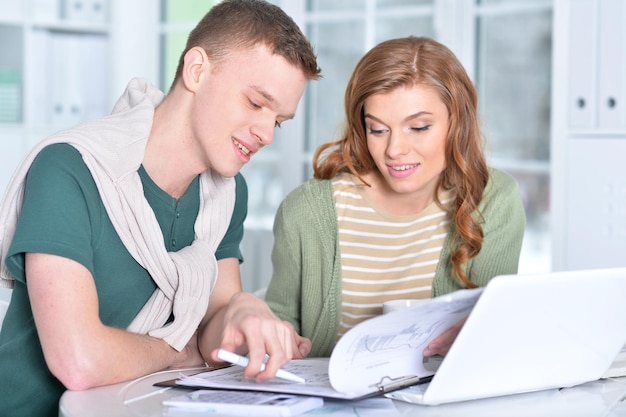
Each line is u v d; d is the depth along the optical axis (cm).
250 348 112
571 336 112
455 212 164
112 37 397
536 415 105
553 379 115
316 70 133
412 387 111
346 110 166
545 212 290
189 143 135
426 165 155
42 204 120
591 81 266
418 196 166
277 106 130
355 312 170
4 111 398
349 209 171
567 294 106
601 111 264
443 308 102
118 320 133
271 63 127
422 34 315
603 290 110
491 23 301
